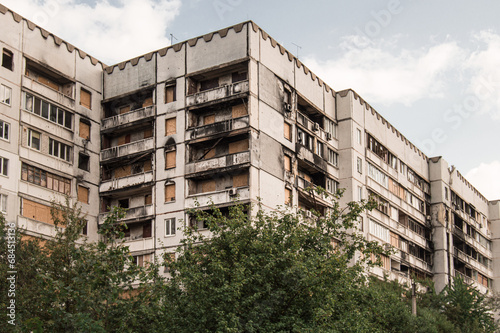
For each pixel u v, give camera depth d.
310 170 55.25
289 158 51.78
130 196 53.19
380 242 60.56
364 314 32.78
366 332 32.47
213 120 51.00
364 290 33.69
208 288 29.25
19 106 47.34
